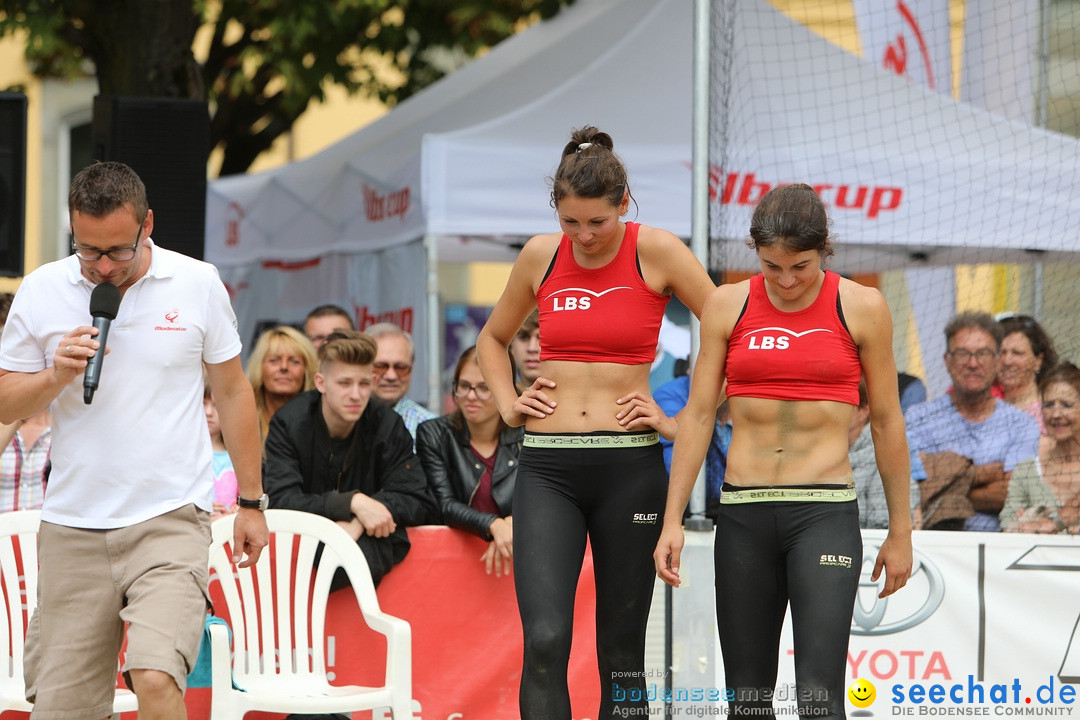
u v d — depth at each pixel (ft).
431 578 54.54
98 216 37.65
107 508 39.68
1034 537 53.83
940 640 53.62
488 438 56.18
